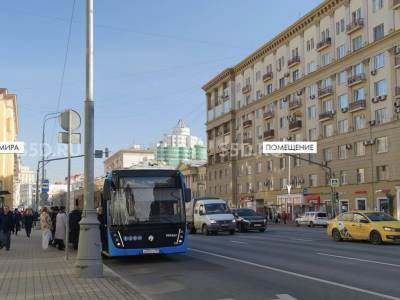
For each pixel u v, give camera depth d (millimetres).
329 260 14102
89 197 11117
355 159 46938
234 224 29906
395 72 41562
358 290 9094
